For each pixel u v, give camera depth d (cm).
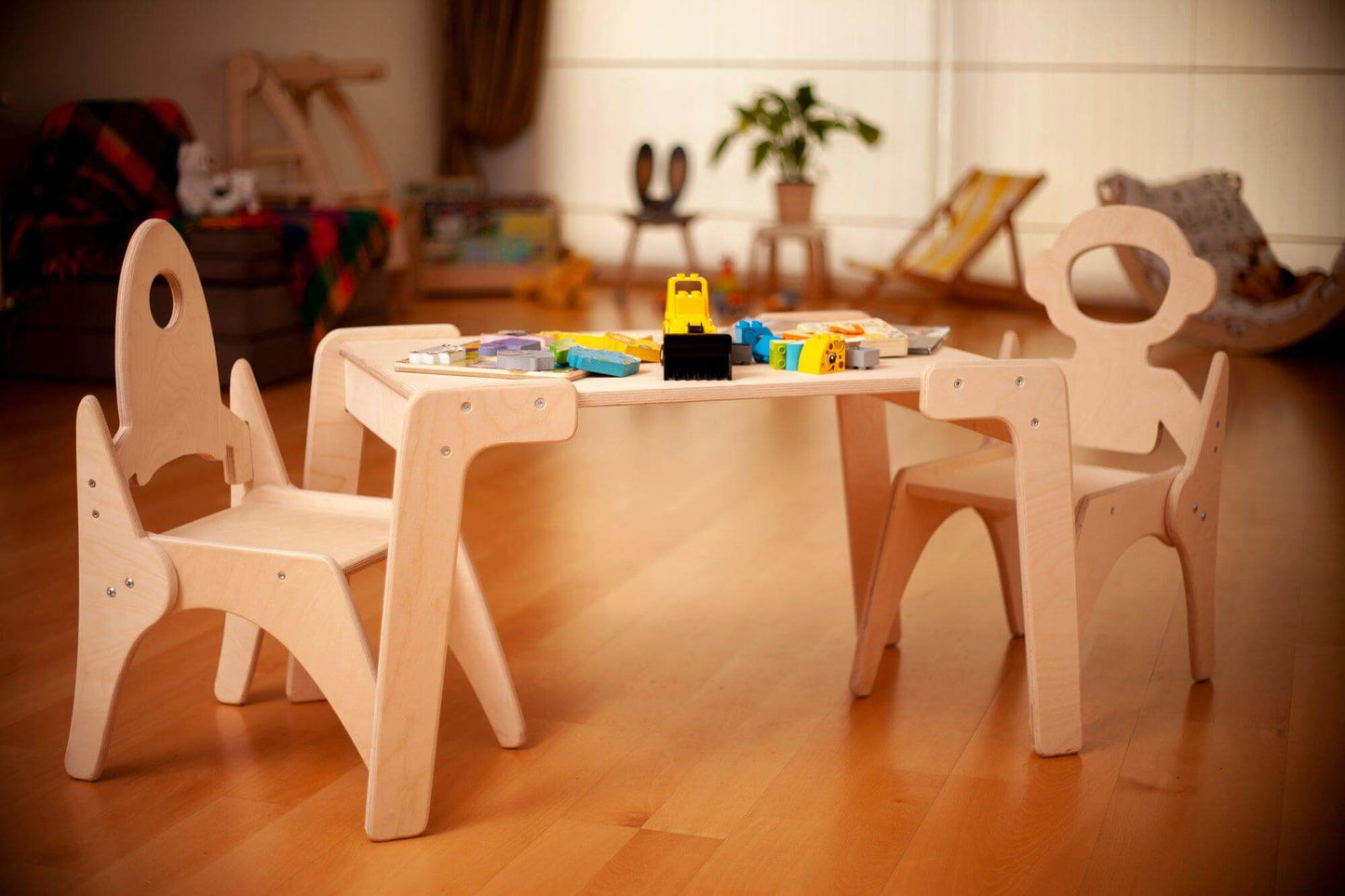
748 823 149
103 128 432
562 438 140
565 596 229
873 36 675
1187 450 192
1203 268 191
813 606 225
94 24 480
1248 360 485
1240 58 616
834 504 291
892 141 682
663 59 714
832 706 183
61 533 259
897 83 676
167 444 158
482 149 755
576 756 166
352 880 135
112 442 149
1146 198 512
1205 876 137
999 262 677
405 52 697
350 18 644
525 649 204
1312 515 277
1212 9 616
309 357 442
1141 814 150
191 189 446
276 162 584
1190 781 159
